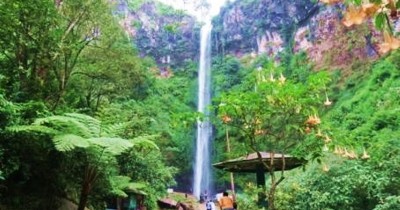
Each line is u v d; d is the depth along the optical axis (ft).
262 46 133.69
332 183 26.84
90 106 40.52
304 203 27.35
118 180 33.42
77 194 30.89
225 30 142.61
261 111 22.50
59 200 26.25
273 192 23.76
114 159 26.68
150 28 137.90
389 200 23.44
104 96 46.57
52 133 21.94
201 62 140.87
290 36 128.16
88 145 21.26
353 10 5.03
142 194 44.01
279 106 22.20
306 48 120.06
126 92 48.75
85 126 24.52
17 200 22.91
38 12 26.68
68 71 32.78
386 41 5.03
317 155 22.93
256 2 139.33
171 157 106.11
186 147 111.14
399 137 37.55
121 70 43.57
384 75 86.38
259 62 130.21
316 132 22.70
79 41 33.86
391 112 59.52
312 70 113.19
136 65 46.06
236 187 91.25
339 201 25.77
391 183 25.25
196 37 145.38
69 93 35.47
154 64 131.23
